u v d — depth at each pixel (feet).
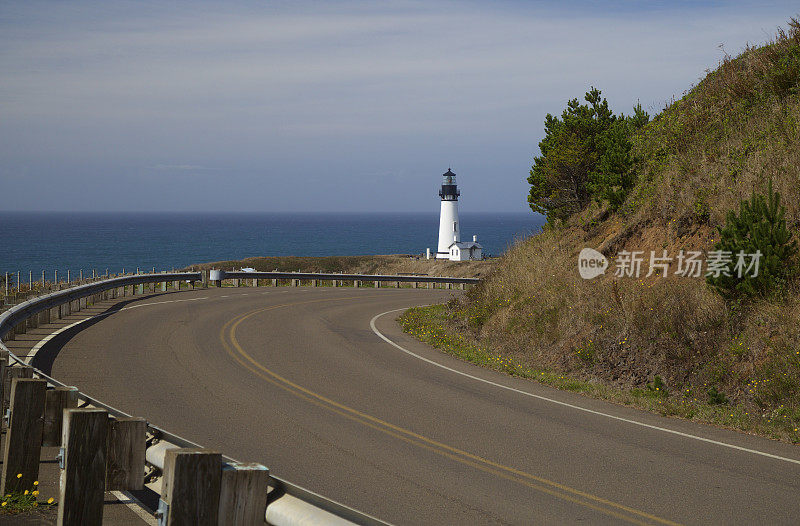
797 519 22.30
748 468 28.37
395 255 404.36
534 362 56.90
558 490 25.07
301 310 93.86
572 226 79.56
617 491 25.04
